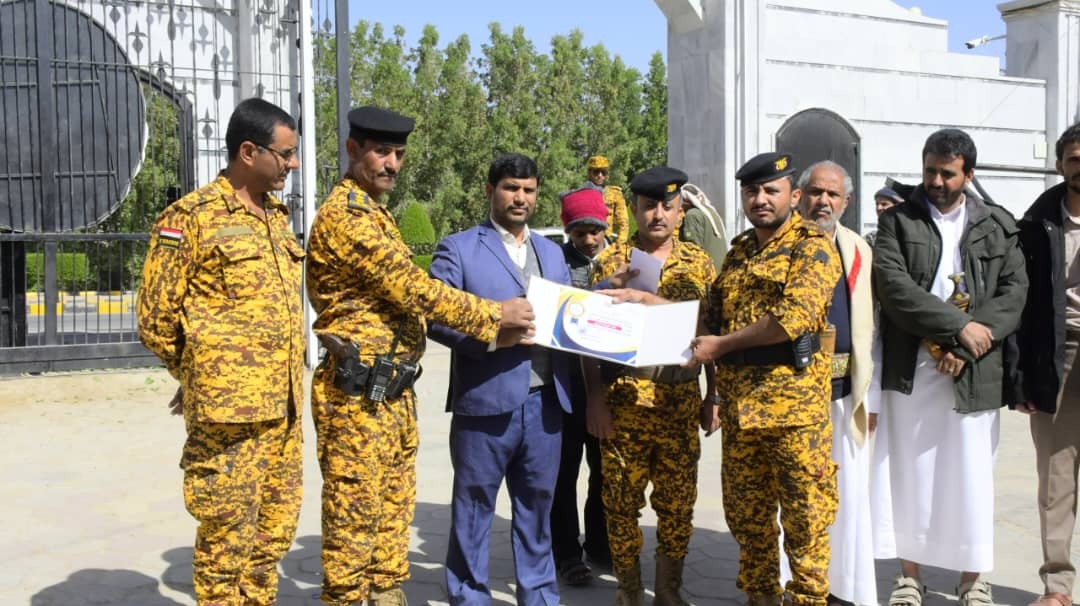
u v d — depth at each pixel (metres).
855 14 11.56
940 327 3.84
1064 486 4.12
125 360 9.14
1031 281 4.07
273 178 3.41
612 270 4.17
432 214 29.58
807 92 11.31
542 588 3.98
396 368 3.61
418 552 4.95
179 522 5.33
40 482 6.07
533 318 3.70
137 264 12.05
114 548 4.91
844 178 3.96
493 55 32.84
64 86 9.16
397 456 3.77
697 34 11.17
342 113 9.56
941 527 4.04
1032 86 12.81
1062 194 4.12
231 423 3.26
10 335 8.98
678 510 4.05
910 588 4.18
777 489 3.70
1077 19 12.91
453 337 3.78
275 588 3.70
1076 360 4.08
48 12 8.88
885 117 11.82
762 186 3.60
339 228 3.47
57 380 8.52
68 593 4.32
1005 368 4.11
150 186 12.87
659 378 3.93
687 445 4.03
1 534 5.09
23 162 9.00
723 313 3.83
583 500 5.79
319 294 3.62
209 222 3.30
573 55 34.31
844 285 3.92
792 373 3.58
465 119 30.84
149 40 10.09
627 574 4.05
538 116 32.44
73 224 9.22
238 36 10.80
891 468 4.20
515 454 3.93
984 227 3.98
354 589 3.58
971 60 12.40
